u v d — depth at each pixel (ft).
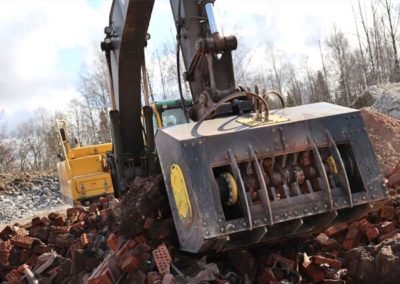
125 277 13.82
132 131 23.91
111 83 22.97
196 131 13.12
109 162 28.66
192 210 12.17
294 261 13.87
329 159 13.12
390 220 15.80
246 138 12.62
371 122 25.32
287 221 12.64
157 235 14.61
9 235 20.56
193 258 13.97
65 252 18.89
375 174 13.16
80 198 32.27
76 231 19.71
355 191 13.28
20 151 159.22
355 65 135.33
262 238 12.82
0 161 133.08
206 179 12.14
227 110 14.99
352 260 13.16
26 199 71.67
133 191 16.11
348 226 15.66
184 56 17.98
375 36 111.24
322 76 143.13
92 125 148.56
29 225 21.42
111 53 22.26
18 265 18.81
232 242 12.67
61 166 36.52
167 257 13.43
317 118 13.20
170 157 13.14
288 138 12.84
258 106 13.71
